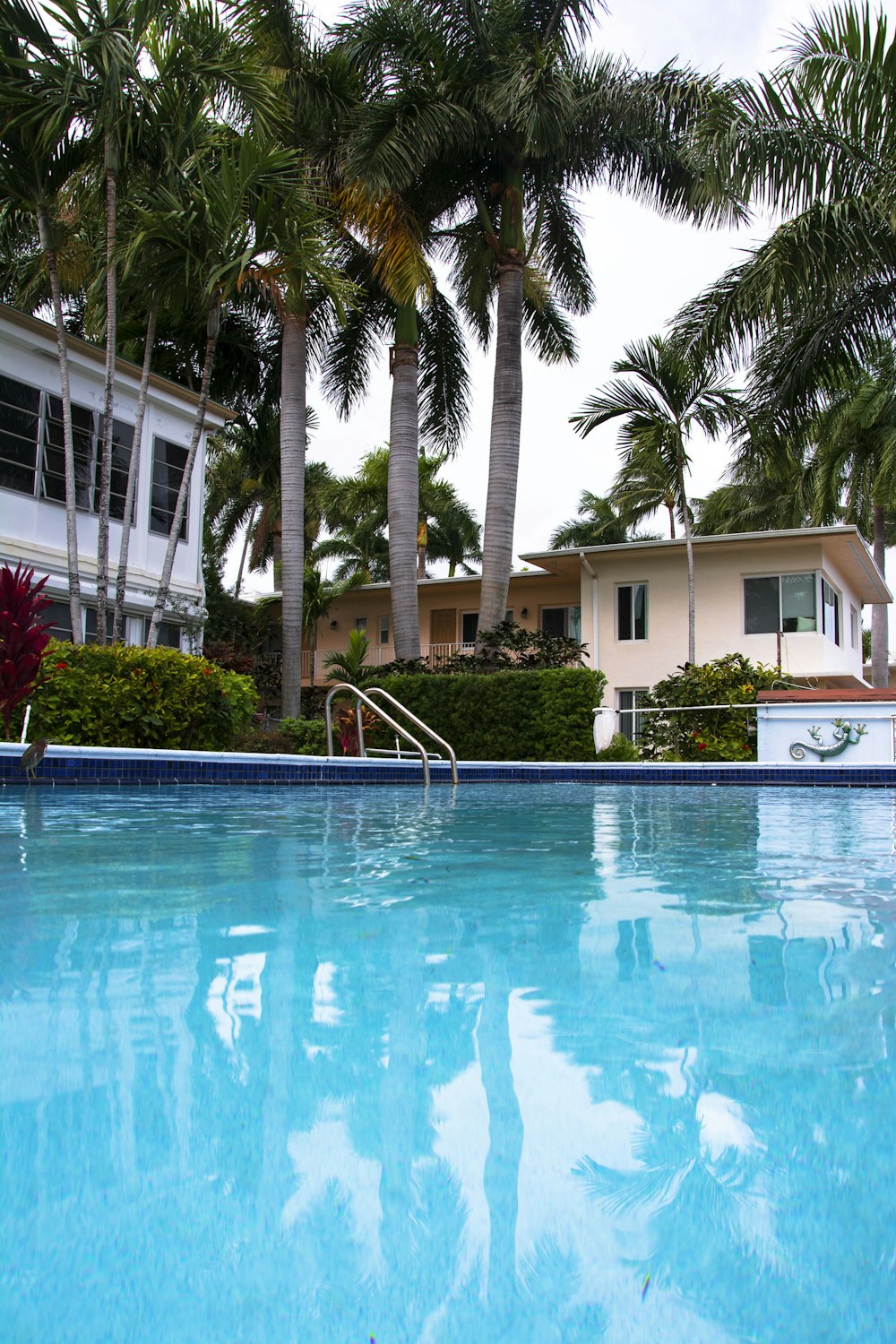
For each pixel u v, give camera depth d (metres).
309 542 28.25
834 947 1.79
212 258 10.58
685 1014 1.32
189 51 10.26
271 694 16.92
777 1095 1.03
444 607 24.05
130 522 11.44
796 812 5.86
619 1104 0.99
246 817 4.77
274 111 11.06
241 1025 1.26
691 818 5.26
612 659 20.12
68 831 3.86
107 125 9.82
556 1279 0.68
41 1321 0.64
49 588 13.16
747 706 12.55
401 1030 1.25
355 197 14.59
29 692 6.64
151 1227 0.75
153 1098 1.00
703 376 14.93
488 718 13.54
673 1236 0.74
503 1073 1.08
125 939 1.80
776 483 28.55
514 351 15.91
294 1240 0.74
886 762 10.27
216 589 20.83
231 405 19.22
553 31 15.64
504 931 1.93
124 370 14.10
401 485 16.55
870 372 22.38
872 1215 0.77
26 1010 1.32
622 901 2.33
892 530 28.83
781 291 11.19
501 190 16.25
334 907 2.20
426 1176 0.83
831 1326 0.64
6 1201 0.79
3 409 12.67
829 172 10.93
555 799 6.98
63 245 12.76
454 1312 0.65
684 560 19.69
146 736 8.45
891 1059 1.14
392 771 8.88
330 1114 0.96
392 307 18.22
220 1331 0.64
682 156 13.96
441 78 15.31
